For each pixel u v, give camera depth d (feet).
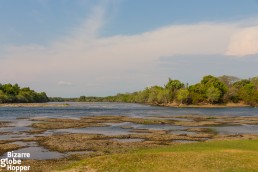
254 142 129.70
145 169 84.38
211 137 183.11
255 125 259.19
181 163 88.84
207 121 294.66
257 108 589.32
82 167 88.74
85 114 398.62
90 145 146.92
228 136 187.83
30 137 174.70
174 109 552.82
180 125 255.91
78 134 187.62
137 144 152.25
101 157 96.07
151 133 200.03
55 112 442.50
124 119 311.27
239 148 114.93
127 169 84.53
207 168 85.25
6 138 170.40
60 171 88.79
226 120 307.37
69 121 284.41
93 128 229.45
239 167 86.28
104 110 513.86
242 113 430.20
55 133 196.85
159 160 91.40
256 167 86.94
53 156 121.80
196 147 116.98
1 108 565.12
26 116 353.51
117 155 97.50
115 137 177.88
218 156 96.02
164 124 264.31
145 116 362.53
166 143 157.58
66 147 141.18
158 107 650.84
